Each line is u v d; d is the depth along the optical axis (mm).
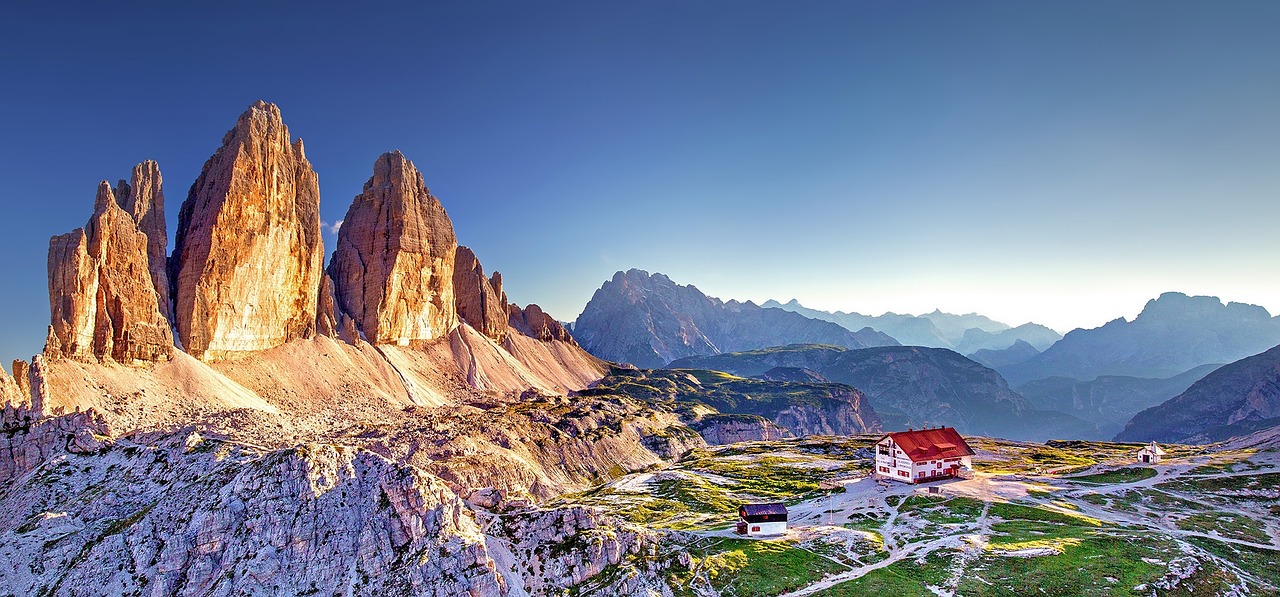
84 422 146500
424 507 101188
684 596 105938
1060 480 178375
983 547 123438
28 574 97312
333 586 91562
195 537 95188
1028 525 137250
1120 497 158750
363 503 100000
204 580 92375
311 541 95062
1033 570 112125
